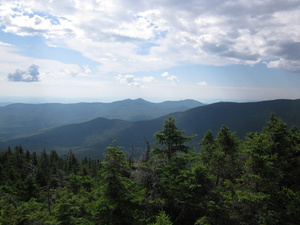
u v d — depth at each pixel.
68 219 17.16
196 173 15.83
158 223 12.88
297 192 15.73
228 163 22.92
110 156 15.33
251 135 26.20
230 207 15.94
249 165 17.02
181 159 19.72
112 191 14.73
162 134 20.59
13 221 23.47
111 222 14.30
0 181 51.09
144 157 29.12
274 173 15.84
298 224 13.84
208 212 15.29
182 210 16.72
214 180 16.05
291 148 21.31
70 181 32.94
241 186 17.25
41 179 51.06
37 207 27.47
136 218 15.69
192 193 15.52
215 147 27.66
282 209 14.70
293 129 28.25
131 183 16.22
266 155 16.31
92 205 15.32
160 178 18.61
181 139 20.33
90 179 35.06
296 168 20.19
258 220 15.53
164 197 18.55
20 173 61.09
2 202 25.78
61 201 17.69
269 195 14.78
